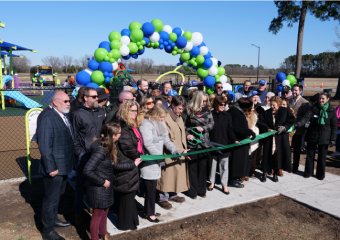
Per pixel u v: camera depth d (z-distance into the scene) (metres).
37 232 3.49
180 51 8.48
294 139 5.67
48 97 19.25
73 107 4.65
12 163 6.17
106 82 7.13
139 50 7.92
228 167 4.86
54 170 3.12
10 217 3.83
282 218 3.94
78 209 3.67
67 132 3.30
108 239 3.25
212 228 3.63
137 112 3.30
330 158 7.04
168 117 3.93
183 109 4.31
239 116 4.67
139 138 3.31
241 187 4.93
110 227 3.54
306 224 3.78
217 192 4.73
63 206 4.25
